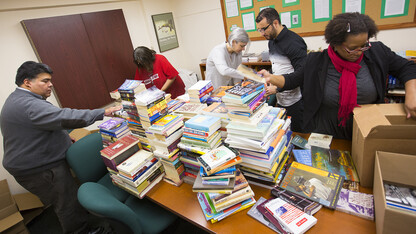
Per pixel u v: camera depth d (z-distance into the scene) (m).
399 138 0.87
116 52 2.99
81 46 2.61
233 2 3.26
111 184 1.83
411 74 1.11
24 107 1.63
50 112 1.62
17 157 1.73
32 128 1.69
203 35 3.84
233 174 1.06
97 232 2.04
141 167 1.33
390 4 2.23
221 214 1.06
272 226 0.96
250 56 3.14
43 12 2.35
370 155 0.95
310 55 1.37
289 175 1.17
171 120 1.32
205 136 1.21
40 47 2.29
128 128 1.67
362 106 1.22
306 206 0.98
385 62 1.20
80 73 2.63
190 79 3.79
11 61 2.20
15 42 2.20
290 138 1.37
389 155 0.88
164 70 2.62
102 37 2.81
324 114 1.42
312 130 1.49
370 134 0.90
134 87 1.37
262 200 1.09
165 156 1.30
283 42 1.95
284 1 2.83
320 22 2.69
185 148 1.28
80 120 1.70
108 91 2.95
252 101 1.11
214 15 3.55
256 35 3.28
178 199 1.25
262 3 3.01
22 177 1.79
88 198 1.15
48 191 1.88
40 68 1.67
